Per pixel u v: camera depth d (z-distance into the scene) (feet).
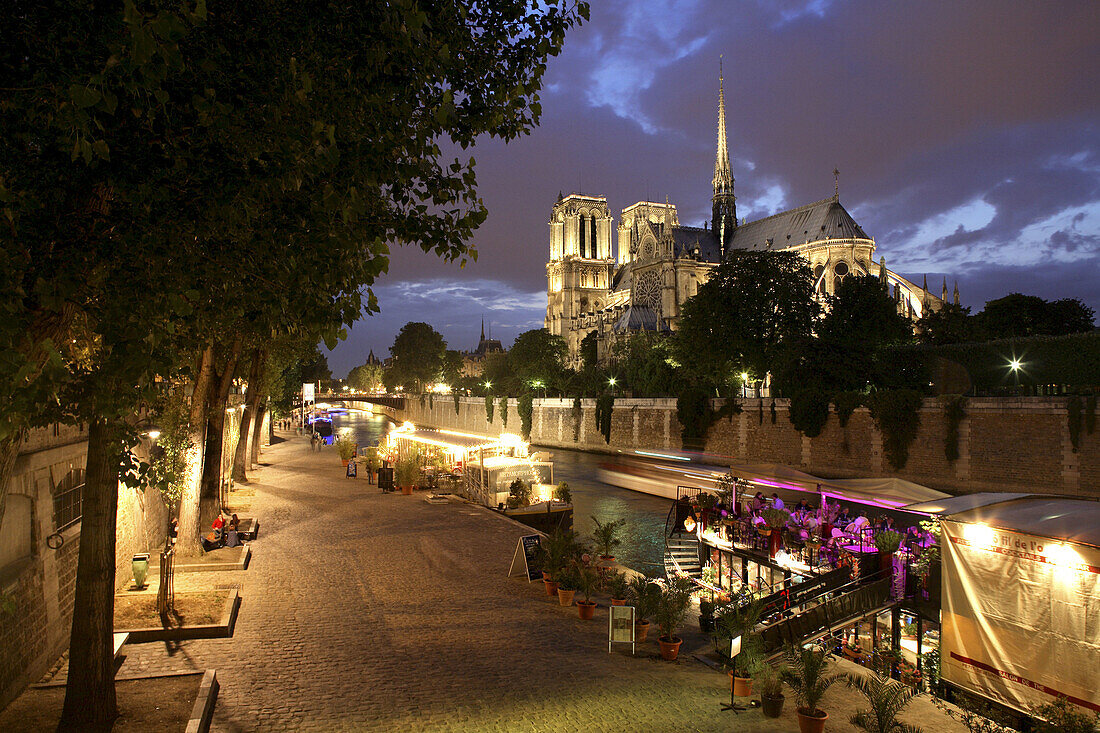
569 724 41.01
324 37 25.27
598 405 303.48
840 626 60.23
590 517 144.25
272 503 124.88
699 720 42.55
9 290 16.34
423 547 89.51
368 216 27.99
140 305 20.92
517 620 62.18
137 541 74.02
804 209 470.39
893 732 41.32
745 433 223.92
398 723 40.27
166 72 17.48
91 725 36.47
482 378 516.73
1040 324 246.27
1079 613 46.78
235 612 60.90
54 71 18.16
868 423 182.29
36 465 45.93
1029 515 52.60
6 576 40.63
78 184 21.48
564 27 32.78
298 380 253.85
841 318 212.64
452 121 30.30
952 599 54.39
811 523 78.64
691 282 474.08
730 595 65.26
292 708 41.93
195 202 22.40
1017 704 49.85
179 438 75.92
